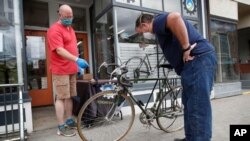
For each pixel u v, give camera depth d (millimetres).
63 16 3375
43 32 6527
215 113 4812
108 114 3219
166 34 2318
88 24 7113
